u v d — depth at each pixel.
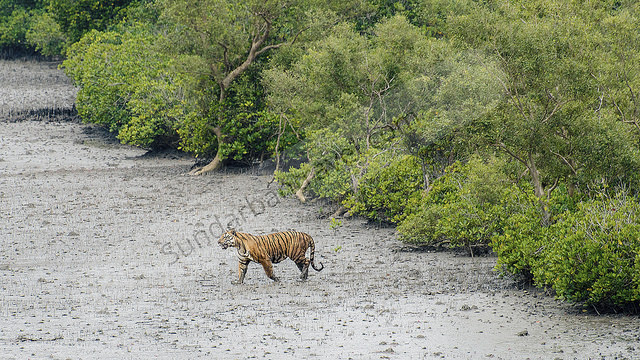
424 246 19.14
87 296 14.30
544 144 15.12
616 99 16.72
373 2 35.16
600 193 14.37
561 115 15.04
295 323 12.06
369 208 22.59
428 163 20.19
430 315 12.53
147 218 23.36
